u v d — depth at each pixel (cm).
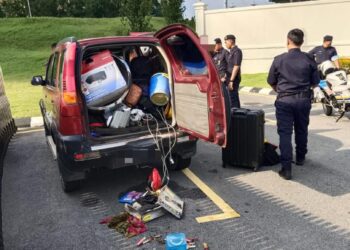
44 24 3994
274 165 554
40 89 1652
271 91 1277
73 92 412
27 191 508
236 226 380
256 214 404
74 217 421
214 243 350
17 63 2650
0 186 507
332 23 1588
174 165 538
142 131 452
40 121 970
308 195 445
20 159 666
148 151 443
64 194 488
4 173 592
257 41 1739
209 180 509
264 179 501
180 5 1733
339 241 345
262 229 371
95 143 424
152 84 487
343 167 532
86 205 451
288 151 489
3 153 645
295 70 481
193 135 441
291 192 455
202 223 389
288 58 486
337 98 793
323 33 1611
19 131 902
